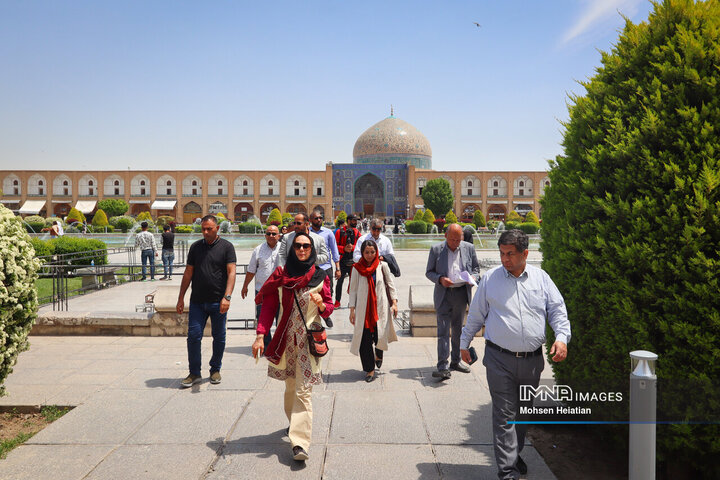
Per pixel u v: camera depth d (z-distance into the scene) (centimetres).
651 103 273
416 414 362
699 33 272
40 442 313
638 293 257
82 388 414
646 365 224
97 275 1011
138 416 356
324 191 5666
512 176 5619
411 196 5641
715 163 243
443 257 445
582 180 297
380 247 555
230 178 5584
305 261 310
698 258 236
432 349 554
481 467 285
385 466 286
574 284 301
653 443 221
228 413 363
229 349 545
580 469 290
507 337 266
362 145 6631
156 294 605
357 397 398
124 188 5531
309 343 302
